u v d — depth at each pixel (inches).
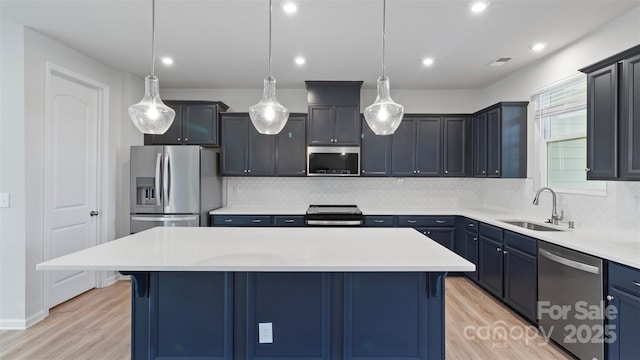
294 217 170.1
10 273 114.0
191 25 113.6
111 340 105.3
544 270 105.7
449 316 123.4
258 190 193.6
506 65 152.1
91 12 105.1
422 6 100.2
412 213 170.1
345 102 177.3
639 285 73.0
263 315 80.1
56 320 119.7
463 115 181.6
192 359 80.0
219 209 180.4
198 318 80.4
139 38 124.6
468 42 126.4
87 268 67.4
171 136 176.9
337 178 193.2
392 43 127.6
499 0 96.8
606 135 91.3
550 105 140.6
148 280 80.5
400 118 83.7
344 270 67.4
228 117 180.9
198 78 172.6
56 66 127.7
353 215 167.9
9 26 114.2
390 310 80.4
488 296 144.2
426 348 80.4
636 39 100.1
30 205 117.1
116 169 162.2
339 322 80.6
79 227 142.5
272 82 85.4
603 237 103.6
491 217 150.0
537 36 120.7
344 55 139.7
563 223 128.5
